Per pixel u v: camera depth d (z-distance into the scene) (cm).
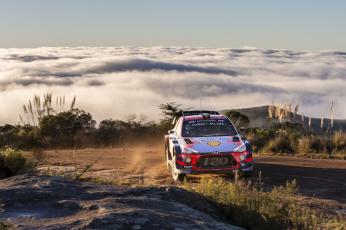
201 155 1201
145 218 540
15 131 2859
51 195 642
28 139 2628
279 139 2091
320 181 1230
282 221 704
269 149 2050
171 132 1397
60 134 2809
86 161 1628
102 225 511
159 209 613
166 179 1257
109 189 700
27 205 604
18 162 1171
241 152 1223
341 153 1892
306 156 1845
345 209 890
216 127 1320
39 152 1681
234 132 1314
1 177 1120
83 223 520
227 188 806
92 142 2820
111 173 1340
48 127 2789
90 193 670
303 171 1408
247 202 738
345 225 720
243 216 695
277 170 1430
